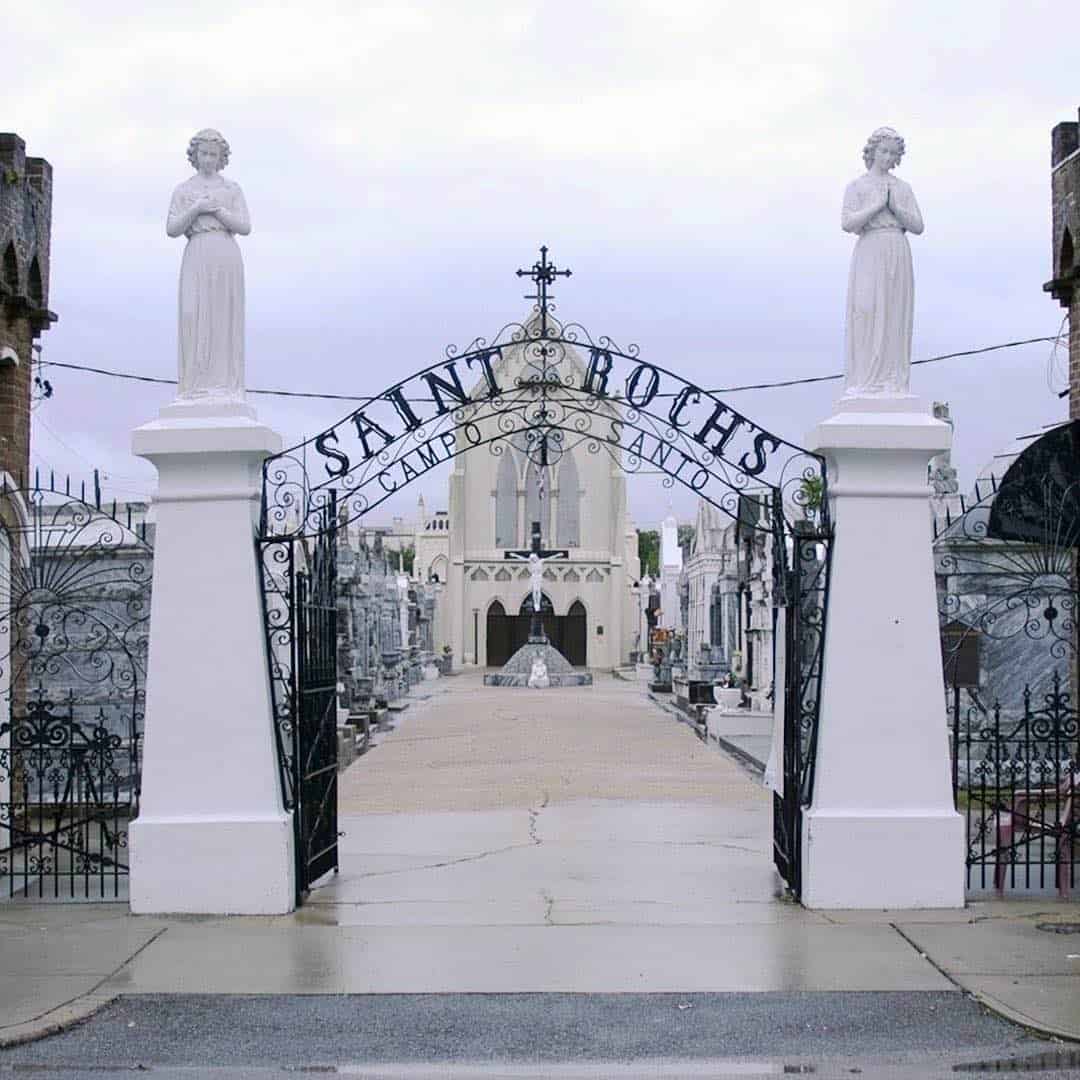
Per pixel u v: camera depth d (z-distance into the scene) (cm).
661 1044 955
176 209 1373
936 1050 943
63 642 1719
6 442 1841
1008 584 2125
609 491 9475
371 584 4844
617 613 9444
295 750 1388
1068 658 2131
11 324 1856
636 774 2697
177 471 1359
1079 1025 977
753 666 3756
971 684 2072
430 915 1327
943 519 2202
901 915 1313
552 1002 1047
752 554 3694
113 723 2081
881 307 1367
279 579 1872
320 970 1130
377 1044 959
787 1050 943
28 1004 1039
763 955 1167
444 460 1464
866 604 1351
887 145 1371
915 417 1352
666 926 1273
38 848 1611
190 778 1345
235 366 1387
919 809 1343
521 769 2794
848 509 1356
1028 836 1437
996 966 1130
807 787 1373
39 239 1909
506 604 9450
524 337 1592
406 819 2059
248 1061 929
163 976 1118
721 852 1725
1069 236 1834
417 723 4144
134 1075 903
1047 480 1599
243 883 1333
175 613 1354
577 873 1562
